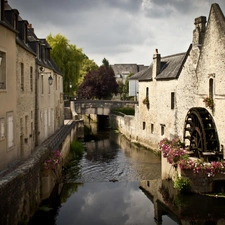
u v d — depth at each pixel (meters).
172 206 11.87
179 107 19.72
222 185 12.71
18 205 8.59
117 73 83.19
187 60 18.78
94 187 14.63
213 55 15.14
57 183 14.57
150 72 25.34
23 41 16.23
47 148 13.53
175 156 13.45
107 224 10.53
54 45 41.22
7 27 11.80
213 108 15.17
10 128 12.44
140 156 22.12
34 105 17.56
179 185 12.60
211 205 11.67
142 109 26.28
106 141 29.34
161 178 16.08
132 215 11.24
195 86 17.64
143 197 13.19
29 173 9.77
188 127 17.41
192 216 10.88
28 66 15.81
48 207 11.19
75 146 24.03
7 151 12.05
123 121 33.28
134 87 51.81
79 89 54.28
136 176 16.77
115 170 18.06
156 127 23.47
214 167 12.54
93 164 19.56
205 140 14.48
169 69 22.08
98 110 39.84
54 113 24.48
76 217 11.06
